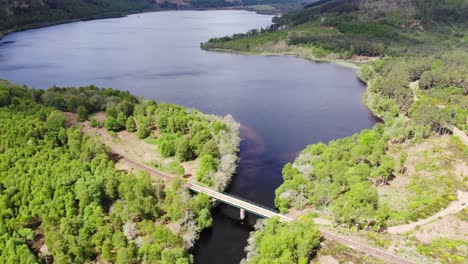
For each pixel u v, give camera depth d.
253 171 155.62
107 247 101.00
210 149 153.50
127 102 198.12
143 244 104.00
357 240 104.50
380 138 161.88
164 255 96.19
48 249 103.62
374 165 140.75
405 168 145.50
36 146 149.75
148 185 122.56
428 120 179.38
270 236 99.44
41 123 166.75
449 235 105.50
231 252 112.00
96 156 143.88
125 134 183.12
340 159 142.50
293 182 127.00
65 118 185.25
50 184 123.00
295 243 96.19
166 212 119.50
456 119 184.38
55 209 114.62
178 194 124.31
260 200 134.88
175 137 166.38
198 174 139.50
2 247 100.62
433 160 147.75
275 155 171.62
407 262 95.44
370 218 107.19
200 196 120.88
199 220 116.00
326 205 122.69
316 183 130.25
